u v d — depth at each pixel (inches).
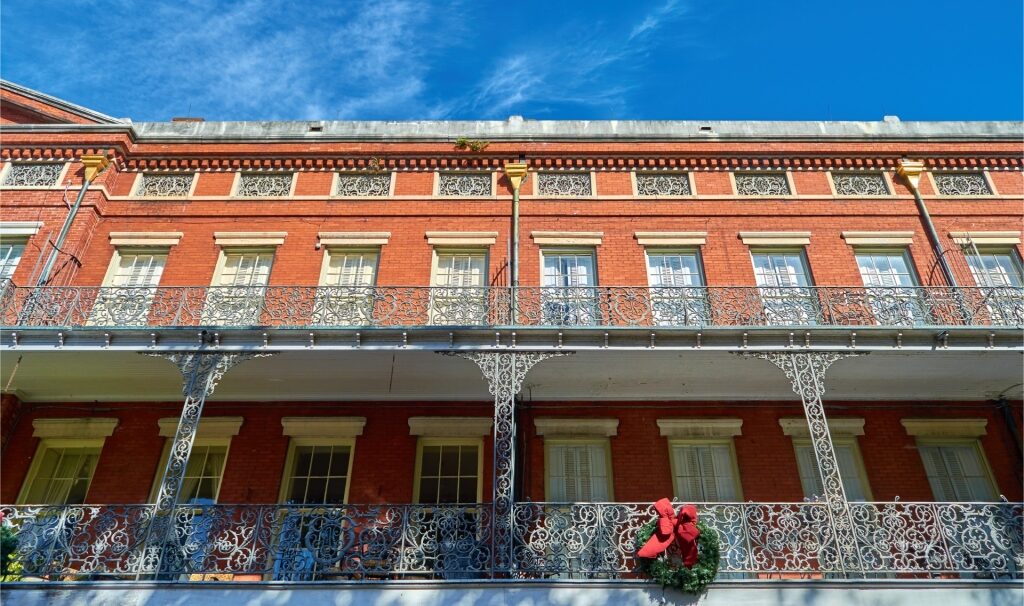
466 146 552.7
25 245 493.0
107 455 431.8
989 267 501.4
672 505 331.3
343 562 346.0
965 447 443.2
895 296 414.0
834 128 568.7
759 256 510.9
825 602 297.9
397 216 527.2
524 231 518.6
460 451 446.0
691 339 371.2
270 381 428.5
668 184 547.8
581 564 323.6
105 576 361.7
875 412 449.7
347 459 440.8
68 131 539.2
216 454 441.7
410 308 458.6
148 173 546.0
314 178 548.4
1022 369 402.3
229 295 429.1
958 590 299.7
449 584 302.7
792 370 363.3
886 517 324.5
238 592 301.0
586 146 558.3
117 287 403.2
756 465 429.4
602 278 494.6
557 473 434.0
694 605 300.0
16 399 441.4
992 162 546.6
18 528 319.0
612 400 454.0
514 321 404.2
